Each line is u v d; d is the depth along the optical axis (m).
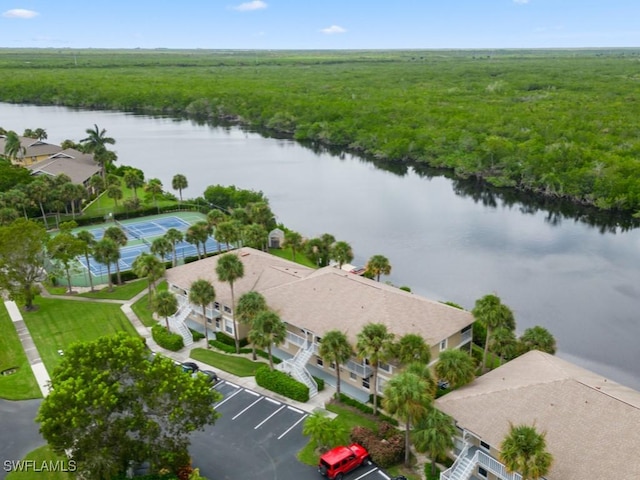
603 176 115.25
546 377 38.94
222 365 52.16
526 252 90.88
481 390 39.66
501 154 137.62
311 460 39.19
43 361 52.81
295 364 48.81
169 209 106.44
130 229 95.94
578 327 65.00
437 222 107.12
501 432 35.88
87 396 32.88
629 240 96.94
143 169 149.00
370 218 109.12
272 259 66.38
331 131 183.50
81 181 111.38
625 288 76.12
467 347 52.56
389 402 35.72
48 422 31.69
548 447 33.88
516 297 73.31
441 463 38.97
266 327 46.75
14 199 90.62
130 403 34.81
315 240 77.00
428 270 82.81
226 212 104.88
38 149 133.50
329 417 43.41
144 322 61.44
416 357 41.38
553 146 133.00
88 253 70.00
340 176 145.12
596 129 153.25
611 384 39.31
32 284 64.50
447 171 150.88
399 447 39.09
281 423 43.38
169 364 36.31
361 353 41.19
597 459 32.31
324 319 50.88
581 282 78.38
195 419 36.03
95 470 32.50
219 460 39.16
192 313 63.00
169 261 80.31
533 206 119.62
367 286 53.50
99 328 59.84
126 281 74.12
